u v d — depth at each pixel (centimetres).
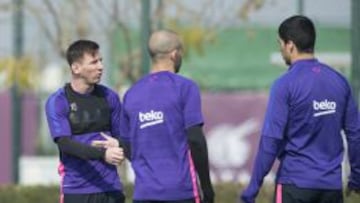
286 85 1994
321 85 2003
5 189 4028
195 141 1997
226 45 5756
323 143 2011
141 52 4544
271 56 5806
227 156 5584
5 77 5453
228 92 5775
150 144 2033
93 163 2208
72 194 2212
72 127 2202
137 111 2042
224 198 3853
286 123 1997
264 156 1992
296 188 2000
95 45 2216
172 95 2027
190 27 5228
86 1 5238
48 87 5766
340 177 2023
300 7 4969
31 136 5962
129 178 4584
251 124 5597
